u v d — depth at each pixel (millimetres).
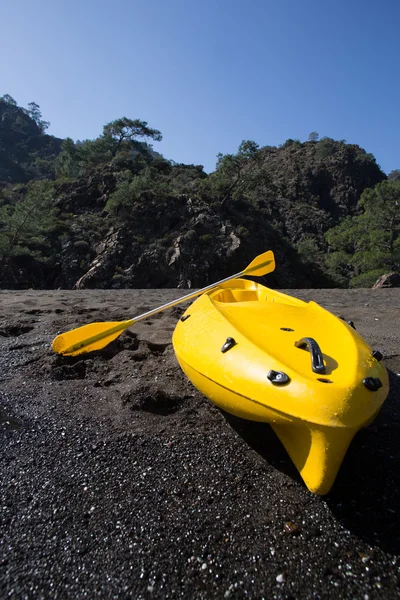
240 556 1849
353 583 1713
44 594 1664
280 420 2150
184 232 54438
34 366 4242
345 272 66062
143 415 3203
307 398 2051
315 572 1767
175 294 10898
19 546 1908
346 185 97375
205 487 2328
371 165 101875
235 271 53969
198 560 1829
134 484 2355
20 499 2225
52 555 1857
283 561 1821
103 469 2492
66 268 50062
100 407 3348
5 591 1673
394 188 41719
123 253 51812
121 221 55406
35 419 3137
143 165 75938
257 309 3643
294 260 65000
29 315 6621
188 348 3074
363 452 2660
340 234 49688
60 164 84000
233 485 2346
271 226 68438
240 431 2936
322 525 2033
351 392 2068
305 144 115688
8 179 125875
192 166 88125
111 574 1759
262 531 1996
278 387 2182
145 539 1949
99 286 48625
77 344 4199
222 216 59594
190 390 3613
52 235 53188
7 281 46156
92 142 81875
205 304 3826
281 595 1660
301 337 2852
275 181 98625
